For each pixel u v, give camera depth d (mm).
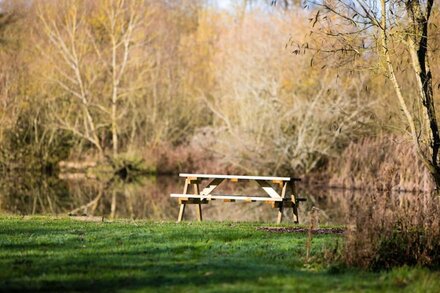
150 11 45406
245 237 13172
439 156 14039
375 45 13734
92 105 43969
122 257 10867
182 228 14281
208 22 53781
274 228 14664
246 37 40094
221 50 45812
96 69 44469
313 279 9211
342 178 34844
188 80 48125
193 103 46344
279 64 37594
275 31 38375
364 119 33312
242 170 38531
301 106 36188
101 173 43750
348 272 9992
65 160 44562
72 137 44625
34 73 43500
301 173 37062
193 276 9391
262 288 8641
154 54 47156
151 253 11305
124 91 44594
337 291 8609
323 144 36219
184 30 56969
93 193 34875
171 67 47781
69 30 44094
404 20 13336
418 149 13312
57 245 11977
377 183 12367
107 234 13258
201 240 12633
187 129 45969
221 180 18422
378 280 9375
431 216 11422
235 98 38719
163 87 45906
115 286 8805
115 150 43969
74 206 29281
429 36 13961
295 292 8484
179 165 43125
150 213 26391
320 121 35844
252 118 37375
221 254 11320
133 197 33000
